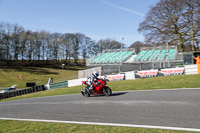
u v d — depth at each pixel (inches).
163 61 839.7
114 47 3221.0
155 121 222.4
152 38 1164.5
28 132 222.1
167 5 1073.5
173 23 1086.4
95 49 3430.1
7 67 2428.6
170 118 227.1
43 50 3179.1
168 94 372.5
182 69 658.8
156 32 1143.6
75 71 2600.9
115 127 211.8
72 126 230.5
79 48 3380.9
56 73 2335.1
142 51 1085.1
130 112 271.9
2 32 2714.1
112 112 283.4
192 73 644.1
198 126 193.0
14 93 955.3
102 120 249.1
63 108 354.9
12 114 359.3
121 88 568.4
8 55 2773.1
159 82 577.6
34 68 2529.5
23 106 442.6
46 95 666.2
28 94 847.7
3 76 2006.6
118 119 246.1
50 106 393.4
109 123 232.1
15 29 2844.5
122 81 726.5
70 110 330.6
